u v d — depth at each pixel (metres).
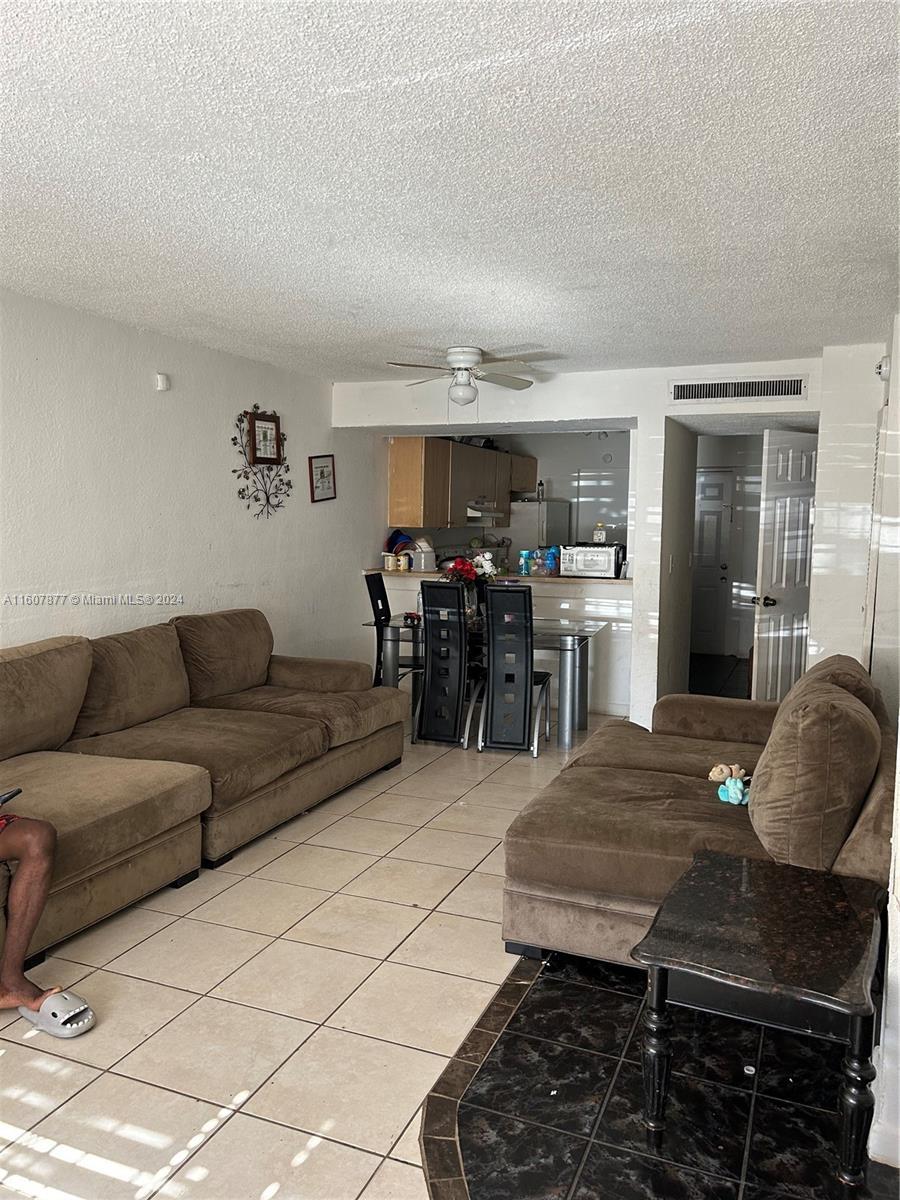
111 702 4.00
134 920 3.13
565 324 4.50
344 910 3.22
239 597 5.54
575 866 2.71
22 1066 2.31
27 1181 1.91
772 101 2.11
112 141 2.37
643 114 2.19
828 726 2.38
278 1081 2.26
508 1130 2.08
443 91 2.07
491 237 3.16
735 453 9.55
